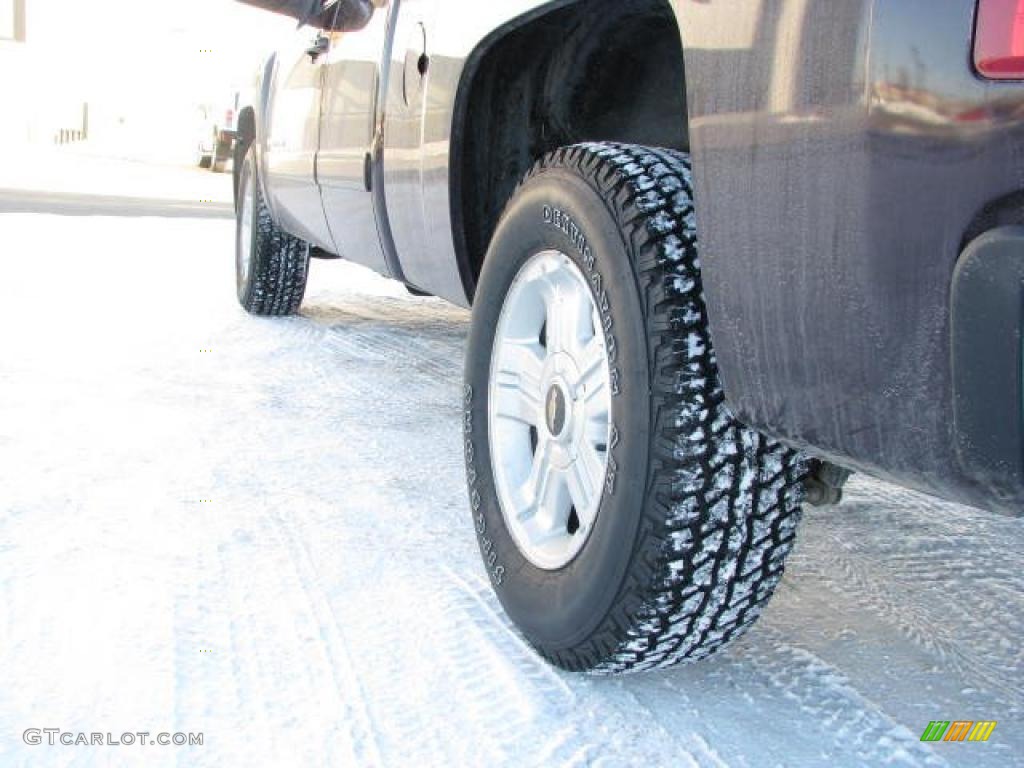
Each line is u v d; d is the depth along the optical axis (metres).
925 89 1.43
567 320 2.29
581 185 2.18
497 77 2.88
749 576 1.99
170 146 29.94
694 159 1.85
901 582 2.86
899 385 1.52
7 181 16.44
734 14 1.75
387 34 3.49
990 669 2.40
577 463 2.24
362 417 4.26
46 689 2.17
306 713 2.13
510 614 2.38
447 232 3.03
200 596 2.60
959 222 1.40
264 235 5.99
